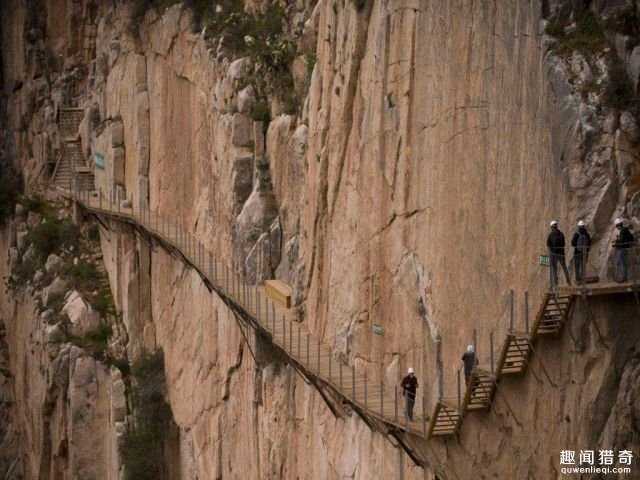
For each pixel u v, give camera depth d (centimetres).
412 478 4256
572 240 3428
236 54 6769
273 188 6291
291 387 5462
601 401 3362
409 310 4469
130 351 7881
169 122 7688
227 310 6291
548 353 3525
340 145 5084
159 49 7794
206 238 6919
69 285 8450
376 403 4444
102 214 8150
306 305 5519
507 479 3697
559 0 3625
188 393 7038
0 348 9212
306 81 6119
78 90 9444
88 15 9419
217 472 6475
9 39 9900
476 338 3997
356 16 4916
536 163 3678
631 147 3431
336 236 5131
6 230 9394
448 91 4200
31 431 8544
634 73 3450
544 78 3622
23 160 9662
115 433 7619
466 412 3844
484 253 3962
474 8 4034
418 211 4425
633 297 3309
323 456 5038
